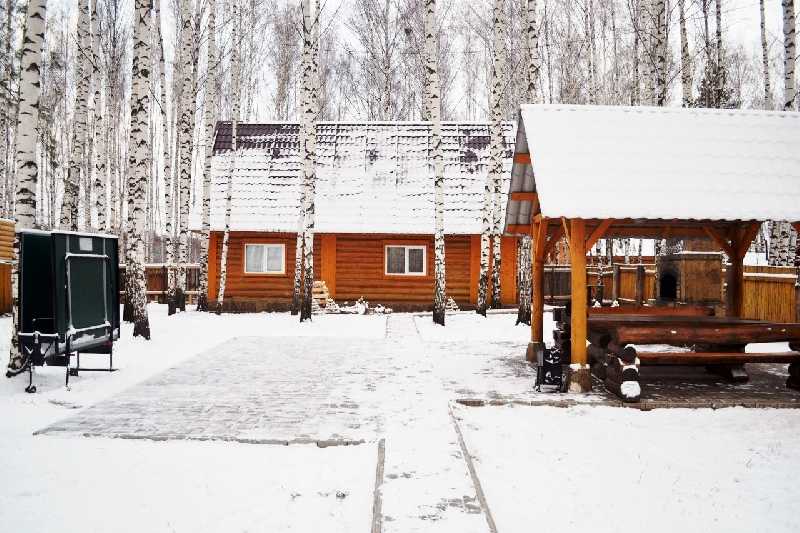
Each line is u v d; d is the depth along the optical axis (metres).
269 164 21.81
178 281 19.84
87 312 8.50
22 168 8.45
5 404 7.09
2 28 25.69
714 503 4.49
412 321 16.83
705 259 13.93
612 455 5.57
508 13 25.94
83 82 18.27
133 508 4.15
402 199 20.77
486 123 23.33
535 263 10.36
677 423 6.66
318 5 16.91
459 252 20.50
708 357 7.89
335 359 10.38
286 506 4.20
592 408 7.19
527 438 6.07
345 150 22.33
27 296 8.23
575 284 7.99
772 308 12.98
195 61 19.94
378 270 20.53
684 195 7.77
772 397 7.63
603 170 7.96
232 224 20.05
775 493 4.70
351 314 18.97
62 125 34.78
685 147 8.34
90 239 8.62
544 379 7.95
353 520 3.99
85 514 4.05
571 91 26.39
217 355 10.77
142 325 12.70
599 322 8.54
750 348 11.89
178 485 4.57
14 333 8.32
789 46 15.08
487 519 3.89
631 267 19.28
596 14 27.38
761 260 33.47
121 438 5.70
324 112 37.19
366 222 20.12
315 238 20.56
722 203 7.72
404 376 8.86
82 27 17.48
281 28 33.22
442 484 4.51
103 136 19.50
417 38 31.45
